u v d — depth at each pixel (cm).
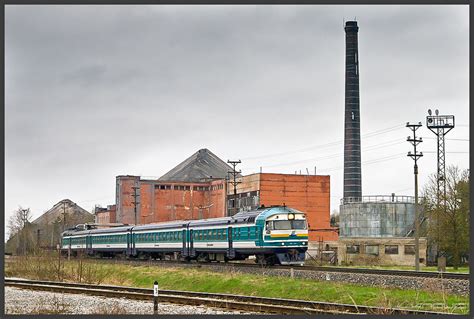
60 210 19600
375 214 9962
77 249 8725
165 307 3064
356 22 17238
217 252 5619
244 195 11619
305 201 11256
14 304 3341
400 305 2930
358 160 16588
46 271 5644
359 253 9088
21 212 15775
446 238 8588
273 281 4012
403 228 9906
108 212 15725
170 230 6431
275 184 11144
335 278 3834
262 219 5009
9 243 15525
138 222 13188
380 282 3538
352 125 16712
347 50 17162
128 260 6706
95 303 3284
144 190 13250
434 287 3225
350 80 16975
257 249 5028
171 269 5362
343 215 10344
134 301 3338
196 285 4538
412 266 8125
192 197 13375
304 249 5019
